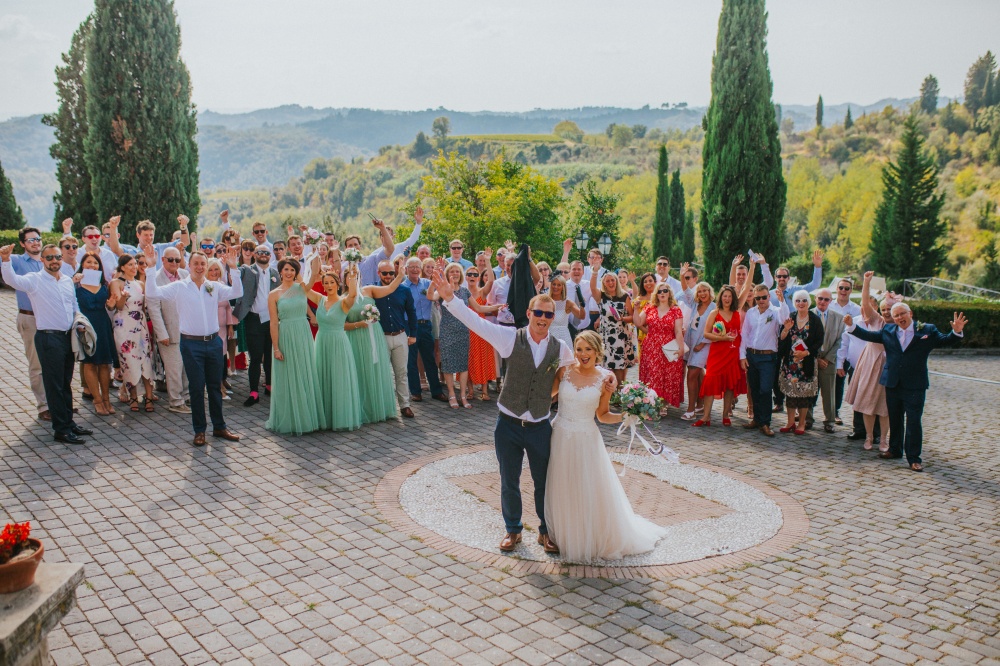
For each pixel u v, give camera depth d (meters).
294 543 5.83
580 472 5.58
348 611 4.83
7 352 11.73
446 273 9.87
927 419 11.02
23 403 9.27
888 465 8.34
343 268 9.88
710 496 7.17
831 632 4.72
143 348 9.07
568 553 5.65
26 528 3.54
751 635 4.66
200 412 8.06
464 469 7.70
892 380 8.23
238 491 6.87
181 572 5.29
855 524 6.56
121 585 5.08
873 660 4.41
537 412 5.59
